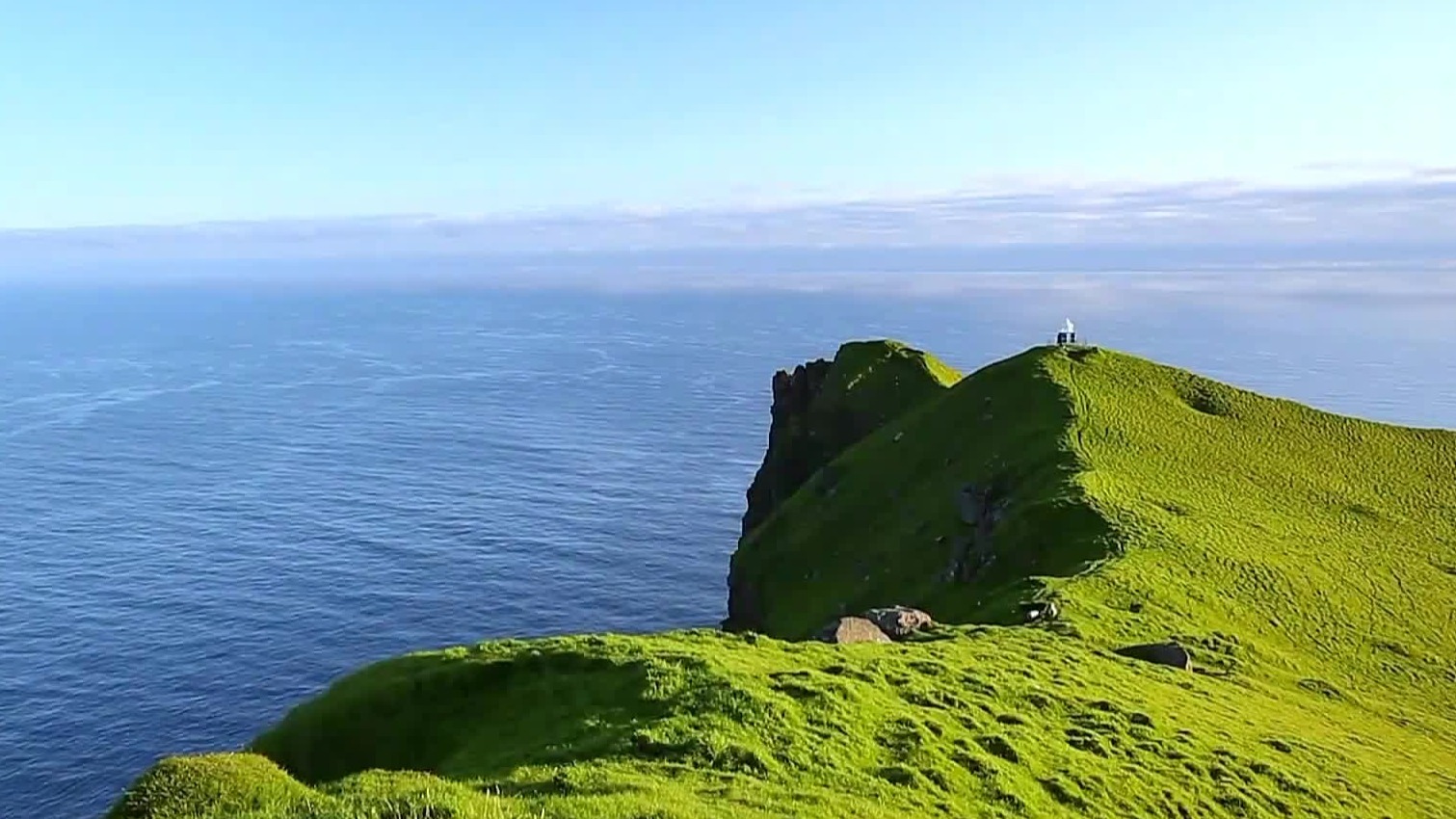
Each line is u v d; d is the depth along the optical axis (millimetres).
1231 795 29844
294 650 124000
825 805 22000
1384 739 42969
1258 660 50750
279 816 18047
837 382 136375
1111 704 34750
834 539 101312
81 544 162500
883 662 34531
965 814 23938
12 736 102062
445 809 17906
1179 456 88125
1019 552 69625
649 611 144000
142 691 112375
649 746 24938
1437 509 86625
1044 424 93062
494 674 34156
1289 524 77000
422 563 159125
